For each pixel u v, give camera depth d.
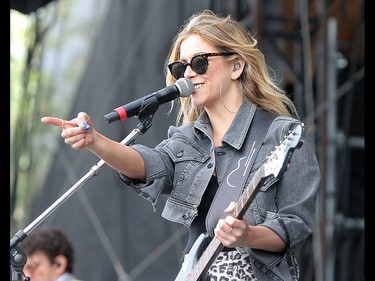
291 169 7.91
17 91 23.27
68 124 7.76
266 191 7.94
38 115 21.48
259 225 7.65
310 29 19.52
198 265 7.92
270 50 18.89
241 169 8.15
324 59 19.12
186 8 18.89
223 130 8.54
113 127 19.92
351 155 20.47
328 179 19.89
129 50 20.06
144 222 19.67
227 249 8.02
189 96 8.82
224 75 8.51
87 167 20.61
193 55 8.45
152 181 8.44
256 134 8.27
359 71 20.03
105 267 20.12
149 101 8.28
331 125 20.02
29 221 21.47
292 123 8.13
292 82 19.80
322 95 19.02
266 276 7.81
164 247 19.36
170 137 8.98
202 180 8.31
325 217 18.47
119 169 8.25
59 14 21.12
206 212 8.34
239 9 18.72
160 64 19.42
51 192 21.17
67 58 21.36
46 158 21.47
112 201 20.03
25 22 24.11
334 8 20.86
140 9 19.92
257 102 8.59
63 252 12.70
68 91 21.39
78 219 20.64
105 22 20.77
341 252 20.00
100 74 20.64
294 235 7.67
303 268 20.12
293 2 19.78
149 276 19.52
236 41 8.53
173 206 8.43
